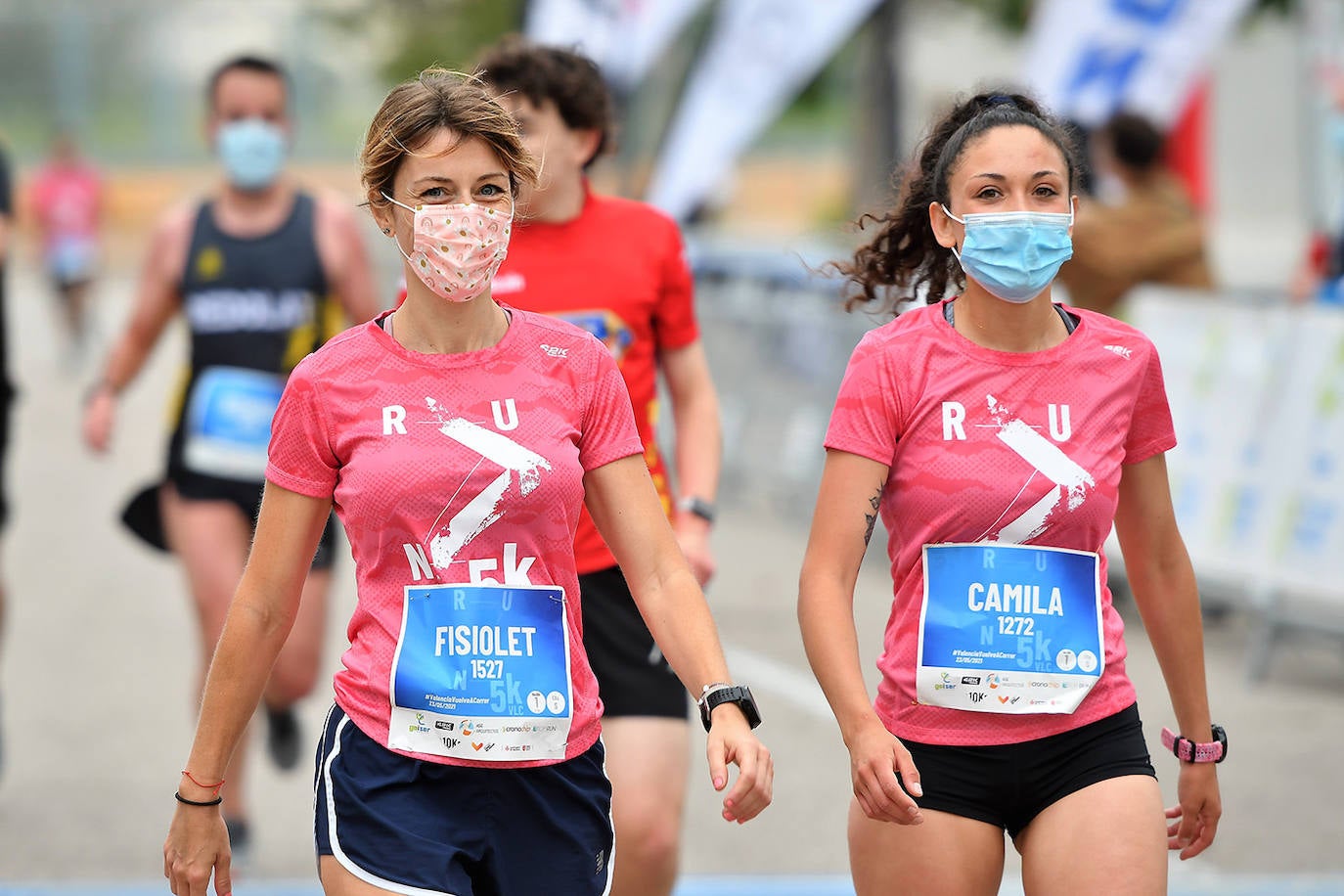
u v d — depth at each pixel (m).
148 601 33.56
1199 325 30.39
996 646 11.64
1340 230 35.25
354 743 10.96
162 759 23.55
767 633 30.27
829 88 67.00
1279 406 28.58
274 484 10.91
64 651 29.64
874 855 11.80
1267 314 29.33
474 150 10.71
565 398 10.98
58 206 72.44
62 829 20.59
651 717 14.38
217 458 19.53
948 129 12.60
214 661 11.02
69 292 72.75
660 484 15.85
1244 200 89.75
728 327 42.84
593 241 15.58
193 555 19.39
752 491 42.22
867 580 34.25
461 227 10.54
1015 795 11.73
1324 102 38.41
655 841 14.14
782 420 41.00
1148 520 12.36
